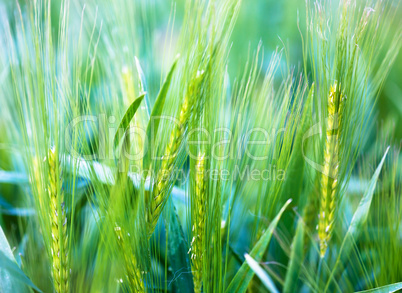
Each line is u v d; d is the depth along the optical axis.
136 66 0.42
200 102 0.39
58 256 0.39
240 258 0.43
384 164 0.45
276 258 0.45
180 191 0.44
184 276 0.42
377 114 0.55
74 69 0.39
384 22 0.44
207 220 0.39
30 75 0.38
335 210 0.43
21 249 0.45
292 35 0.65
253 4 0.69
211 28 0.38
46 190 0.38
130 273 0.39
